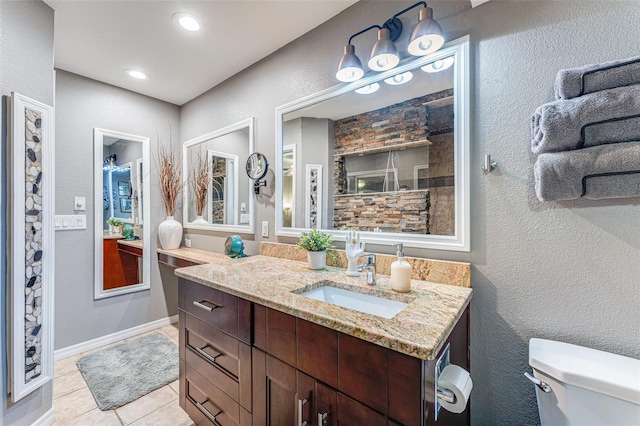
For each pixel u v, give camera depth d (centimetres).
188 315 145
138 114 267
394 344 73
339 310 93
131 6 156
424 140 134
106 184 246
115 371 200
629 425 77
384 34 126
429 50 121
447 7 128
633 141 85
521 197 110
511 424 113
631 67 85
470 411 121
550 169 95
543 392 91
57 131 220
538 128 100
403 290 114
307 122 180
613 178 88
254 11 161
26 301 140
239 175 230
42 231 148
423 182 134
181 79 242
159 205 282
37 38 150
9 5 138
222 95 246
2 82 135
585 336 99
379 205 148
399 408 73
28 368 141
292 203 190
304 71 182
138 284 265
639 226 91
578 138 92
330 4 157
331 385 86
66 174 224
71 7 157
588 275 98
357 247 140
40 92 151
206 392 133
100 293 241
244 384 113
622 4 94
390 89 145
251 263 171
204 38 186
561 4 103
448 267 124
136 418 156
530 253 108
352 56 136
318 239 152
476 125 120
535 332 108
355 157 158
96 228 240
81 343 230
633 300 92
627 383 78
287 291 114
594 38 98
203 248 268
